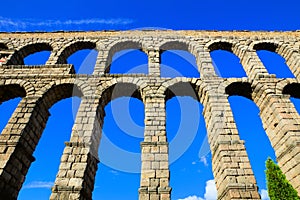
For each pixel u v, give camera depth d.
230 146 15.51
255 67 22.09
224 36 26.30
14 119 16.84
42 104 18.98
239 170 14.28
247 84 20.53
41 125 18.75
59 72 21.08
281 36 26.38
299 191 14.66
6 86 20.03
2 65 21.78
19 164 15.52
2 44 25.45
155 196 13.03
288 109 17.88
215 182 16.16
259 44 25.42
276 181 13.12
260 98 20.27
